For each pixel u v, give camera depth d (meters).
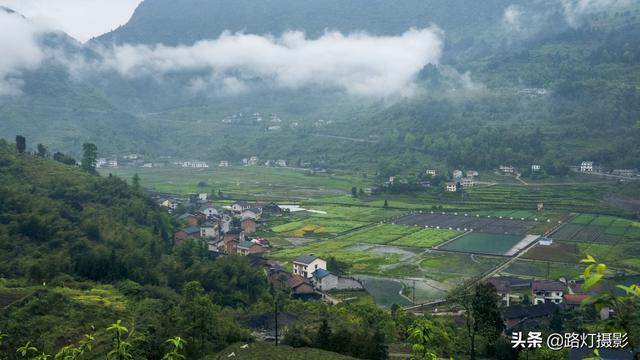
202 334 87.81
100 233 137.50
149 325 88.56
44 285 103.88
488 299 98.81
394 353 93.56
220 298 120.75
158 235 157.00
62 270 114.19
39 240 124.62
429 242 198.38
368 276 157.75
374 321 108.81
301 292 139.12
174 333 85.69
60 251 121.38
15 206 131.62
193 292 94.38
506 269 160.50
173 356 32.12
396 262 171.75
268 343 89.50
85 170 195.38
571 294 126.88
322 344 88.94
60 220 134.12
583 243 189.50
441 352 92.88
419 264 169.12
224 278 130.00
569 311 111.81
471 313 110.19
